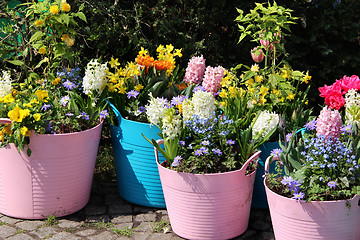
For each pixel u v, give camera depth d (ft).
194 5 15.84
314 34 17.79
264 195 10.78
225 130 9.53
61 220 10.41
